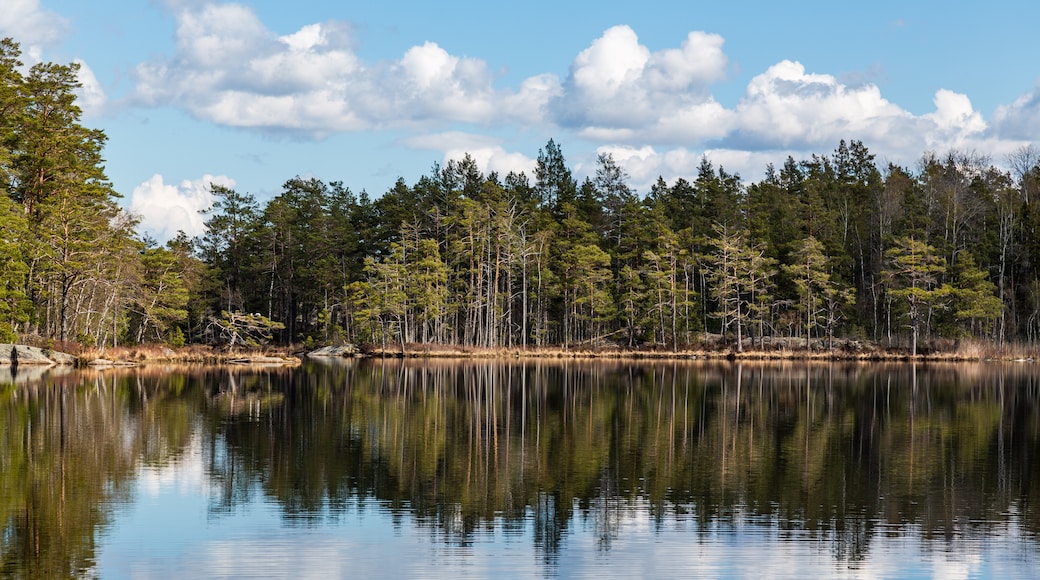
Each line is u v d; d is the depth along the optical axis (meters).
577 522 22.38
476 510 23.45
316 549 19.94
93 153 82.44
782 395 54.41
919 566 19.06
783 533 21.47
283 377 67.12
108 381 59.25
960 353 97.94
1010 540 20.94
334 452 31.47
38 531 20.89
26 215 72.94
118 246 79.62
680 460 30.58
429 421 40.00
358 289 106.88
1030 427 39.50
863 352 100.50
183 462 29.17
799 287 105.12
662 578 18.23
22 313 66.56
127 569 18.36
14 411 41.34
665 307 109.06
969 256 105.38
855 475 28.11
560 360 99.38
